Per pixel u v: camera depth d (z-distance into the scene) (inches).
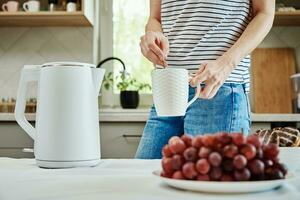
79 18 81.4
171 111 28.1
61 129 28.5
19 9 85.9
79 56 88.4
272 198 16.9
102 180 22.1
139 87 87.1
